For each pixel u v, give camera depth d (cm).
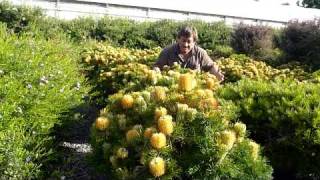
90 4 2088
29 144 358
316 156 398
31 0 1916
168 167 298
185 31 564
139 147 310
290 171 424
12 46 512
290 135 407
